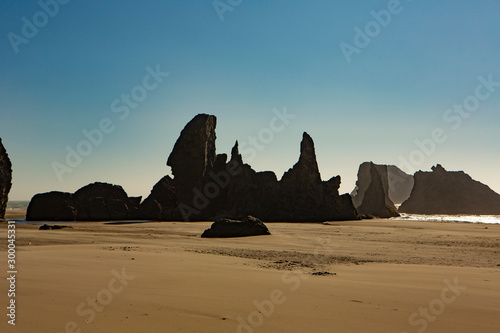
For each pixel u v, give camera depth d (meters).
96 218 80.31
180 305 9.94
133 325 8.32
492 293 12.06
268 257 22.20
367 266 18.59
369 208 136.62
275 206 84.50
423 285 13.24
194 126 86.12
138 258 18.70
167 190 92.00
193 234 42.72
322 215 85.06
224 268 16.48
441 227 59.47
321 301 10.69
